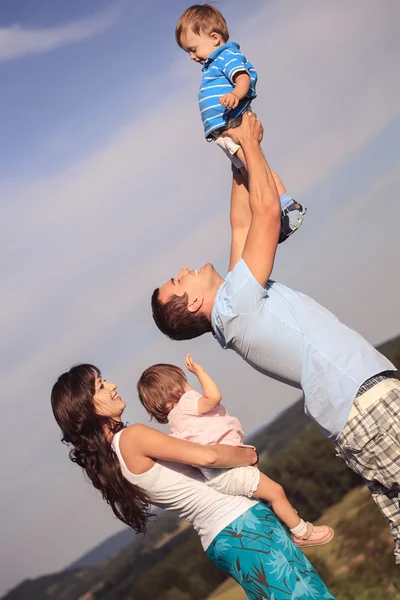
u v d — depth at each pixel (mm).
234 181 3098
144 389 3129
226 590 23547
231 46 3076
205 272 2830
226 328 2604
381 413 2420
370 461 2486
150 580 26672
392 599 13000
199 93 3129
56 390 2977
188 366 2977
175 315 2836
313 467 24344
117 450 2844
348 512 16594
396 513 2553
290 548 2791
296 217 2951
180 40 3223
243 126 2686
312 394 2494
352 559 14328
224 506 2812
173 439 2764
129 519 2945
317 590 2736
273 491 2953
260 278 2533
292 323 2523
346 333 2529
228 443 2938
